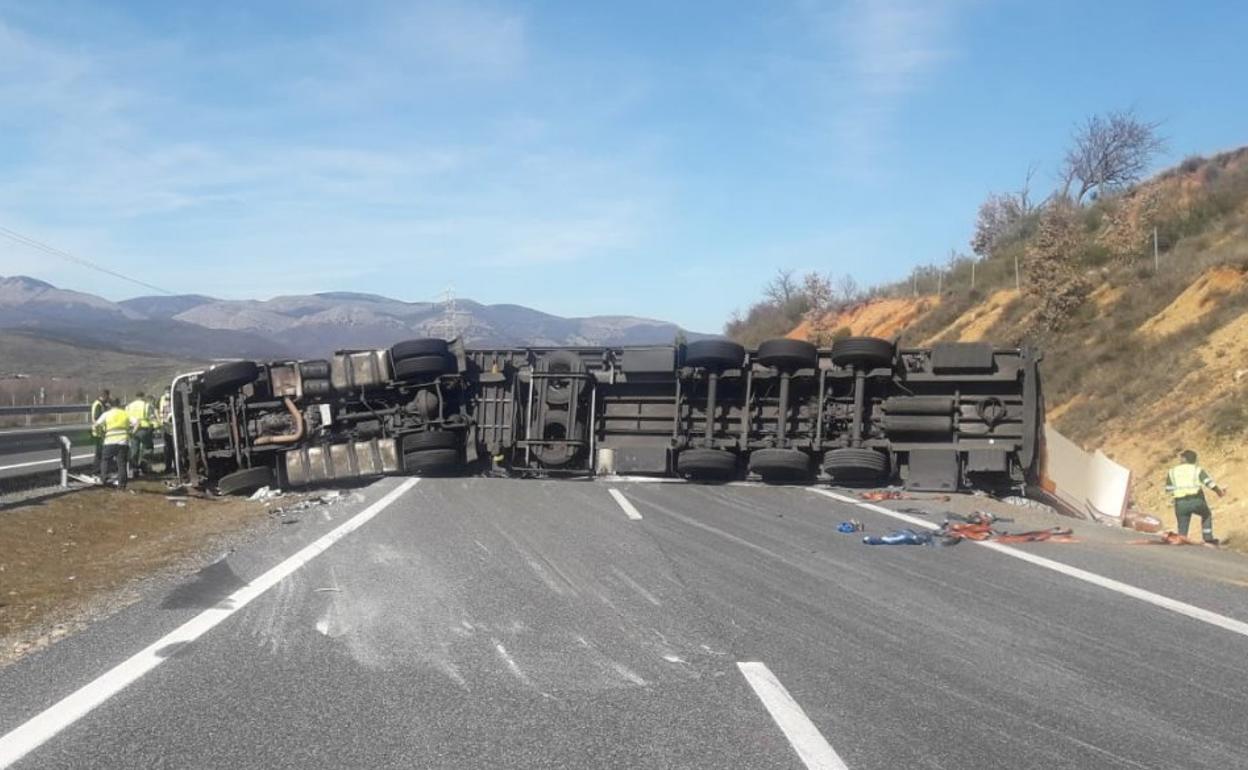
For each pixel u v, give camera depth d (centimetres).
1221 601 938
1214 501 1839
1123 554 1203
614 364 2005
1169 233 3412
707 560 1120
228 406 1991
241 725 598
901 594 952
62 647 773
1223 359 2327
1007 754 555
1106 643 784
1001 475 1794
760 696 650
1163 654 754
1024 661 733
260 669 710
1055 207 3803
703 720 606
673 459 1939
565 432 1972
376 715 615
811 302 6038
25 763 539
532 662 727
